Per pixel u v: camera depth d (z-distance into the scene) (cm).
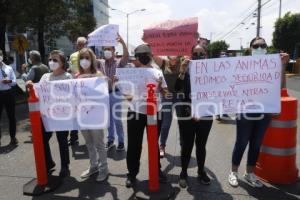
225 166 531
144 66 444
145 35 510
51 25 2039
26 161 567
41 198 425
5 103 664
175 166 536
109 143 632
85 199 421
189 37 495
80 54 474
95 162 493
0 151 630
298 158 558
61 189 450
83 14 2341
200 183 464
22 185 464
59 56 476
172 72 546
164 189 438
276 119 453
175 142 684
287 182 461
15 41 1673
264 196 424
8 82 652
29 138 735
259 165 479
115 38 591
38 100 442
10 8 1471
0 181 478
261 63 423
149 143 421
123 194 434
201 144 456
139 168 511
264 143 467
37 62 609
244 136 443
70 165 542
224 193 433
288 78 2806
